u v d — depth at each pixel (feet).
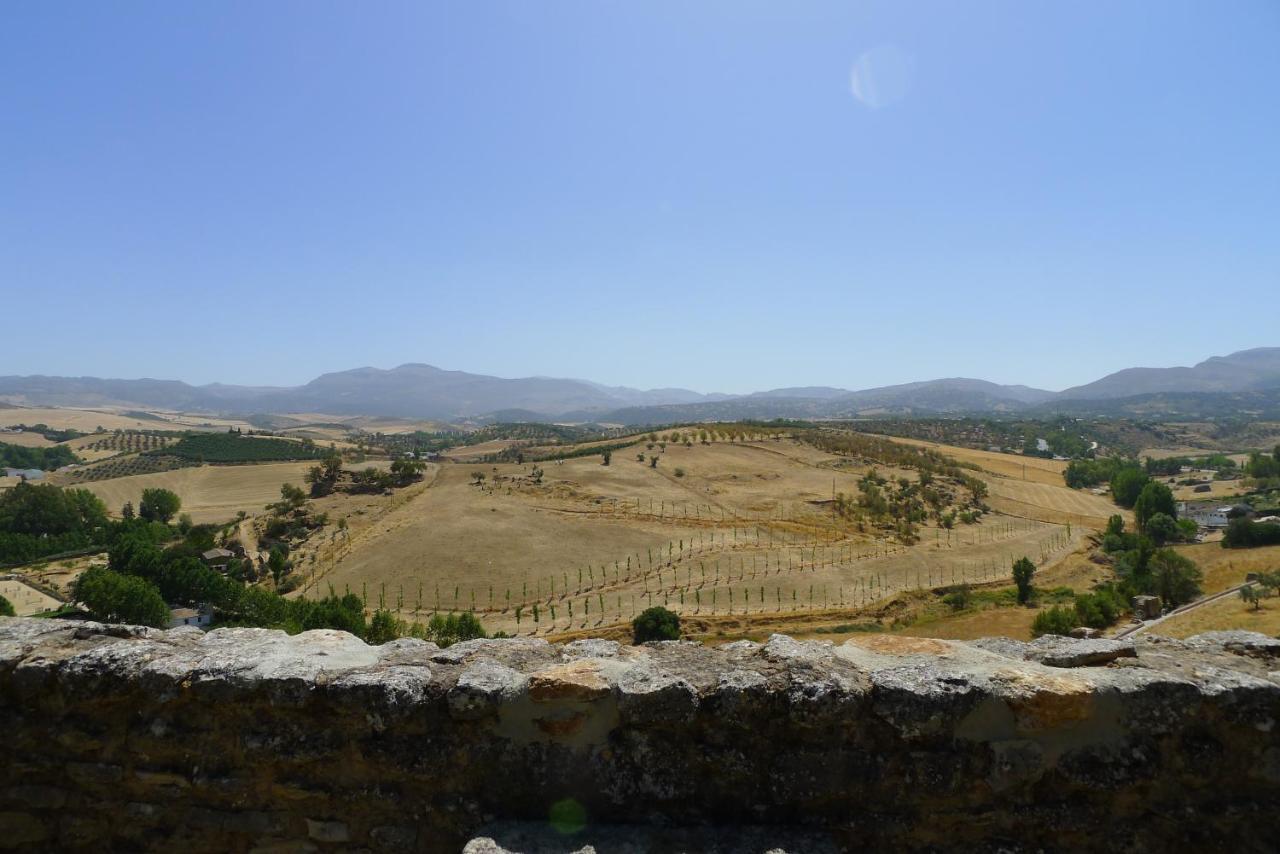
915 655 14.56
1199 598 159.94
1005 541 270.87
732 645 16.05
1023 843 12.89
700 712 13.23
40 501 299.79
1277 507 315.17
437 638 141.49
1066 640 16.34
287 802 13.97
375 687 13.53
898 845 12.85
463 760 13.51
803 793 12.91
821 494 336.90
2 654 15.03
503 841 12.32
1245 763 13.16
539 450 529.86
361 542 264.72
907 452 442.50
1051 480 424.46
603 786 13.24
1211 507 344.49
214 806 14.19
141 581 145.89
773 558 240.94
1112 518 281.95
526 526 279.08
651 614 159.63
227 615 165.78
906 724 12.76
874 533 276.62
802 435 488.85
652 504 319.06
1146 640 16.42
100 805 14.57
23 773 14.85
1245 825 12.96
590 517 294.25
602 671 13.83
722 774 13.16
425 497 334.85
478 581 221.66
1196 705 13.09
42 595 209.36
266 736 13.92
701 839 12.45
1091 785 12.76
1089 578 220.64
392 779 13.70
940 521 295.89
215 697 13.94
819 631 166.71
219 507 363.56
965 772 12.83
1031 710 12.78
